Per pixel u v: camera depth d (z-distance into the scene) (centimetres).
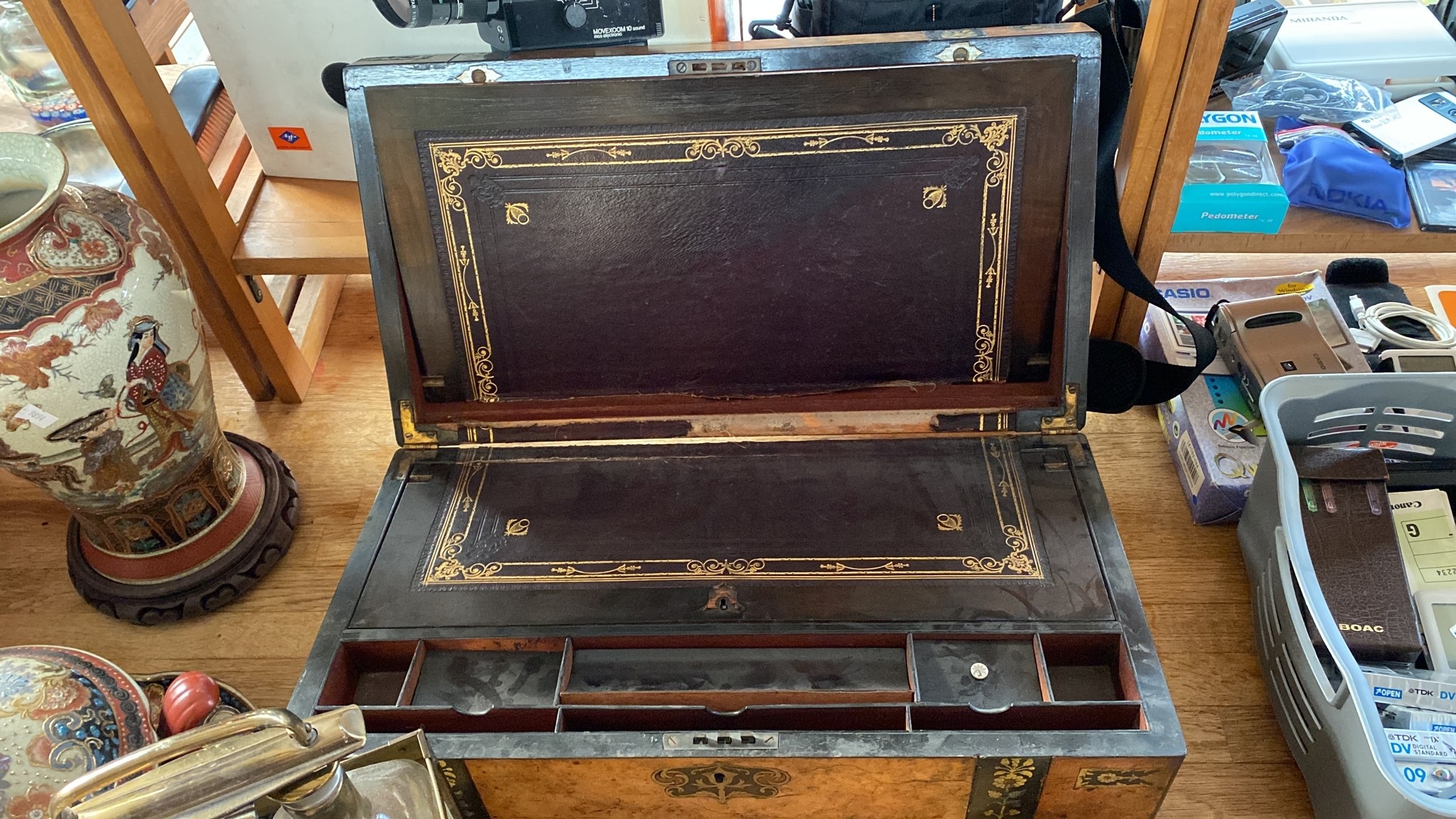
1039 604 104
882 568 108
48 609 133
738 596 107
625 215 112
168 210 131
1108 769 92
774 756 92
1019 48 103
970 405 119
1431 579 112
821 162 108
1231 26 147
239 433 154
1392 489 120
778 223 111
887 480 116
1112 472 142
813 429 120
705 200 111
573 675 105
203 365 117
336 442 152
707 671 105
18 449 104
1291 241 136
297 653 127
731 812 103
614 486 118
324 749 70
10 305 94
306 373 160
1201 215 134
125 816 65
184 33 190
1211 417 134
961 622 103
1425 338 142
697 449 121
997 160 107
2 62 148
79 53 115
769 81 104
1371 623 107
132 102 120
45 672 89
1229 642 122
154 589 128
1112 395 137
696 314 117
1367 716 92
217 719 99
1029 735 91
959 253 113
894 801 99
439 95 107
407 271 115
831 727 99
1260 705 117
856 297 116
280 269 139
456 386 123
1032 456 117
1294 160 140
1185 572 130
